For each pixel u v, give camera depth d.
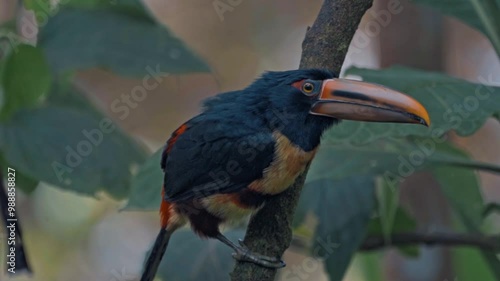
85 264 17.62
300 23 20.53
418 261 13.59
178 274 10.04
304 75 9.16
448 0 9.68
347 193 10.50
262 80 9.73
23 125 9.56
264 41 20.45
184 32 20.44
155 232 18.20
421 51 13.56
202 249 10.20
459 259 12.12
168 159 9.66
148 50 10.30
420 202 13.38
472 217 10.57
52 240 17.61
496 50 9.41
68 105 11.18
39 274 17.33
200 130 9.57
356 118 9.09
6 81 9.30
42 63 9.30
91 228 17.95
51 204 17.73
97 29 10.30
